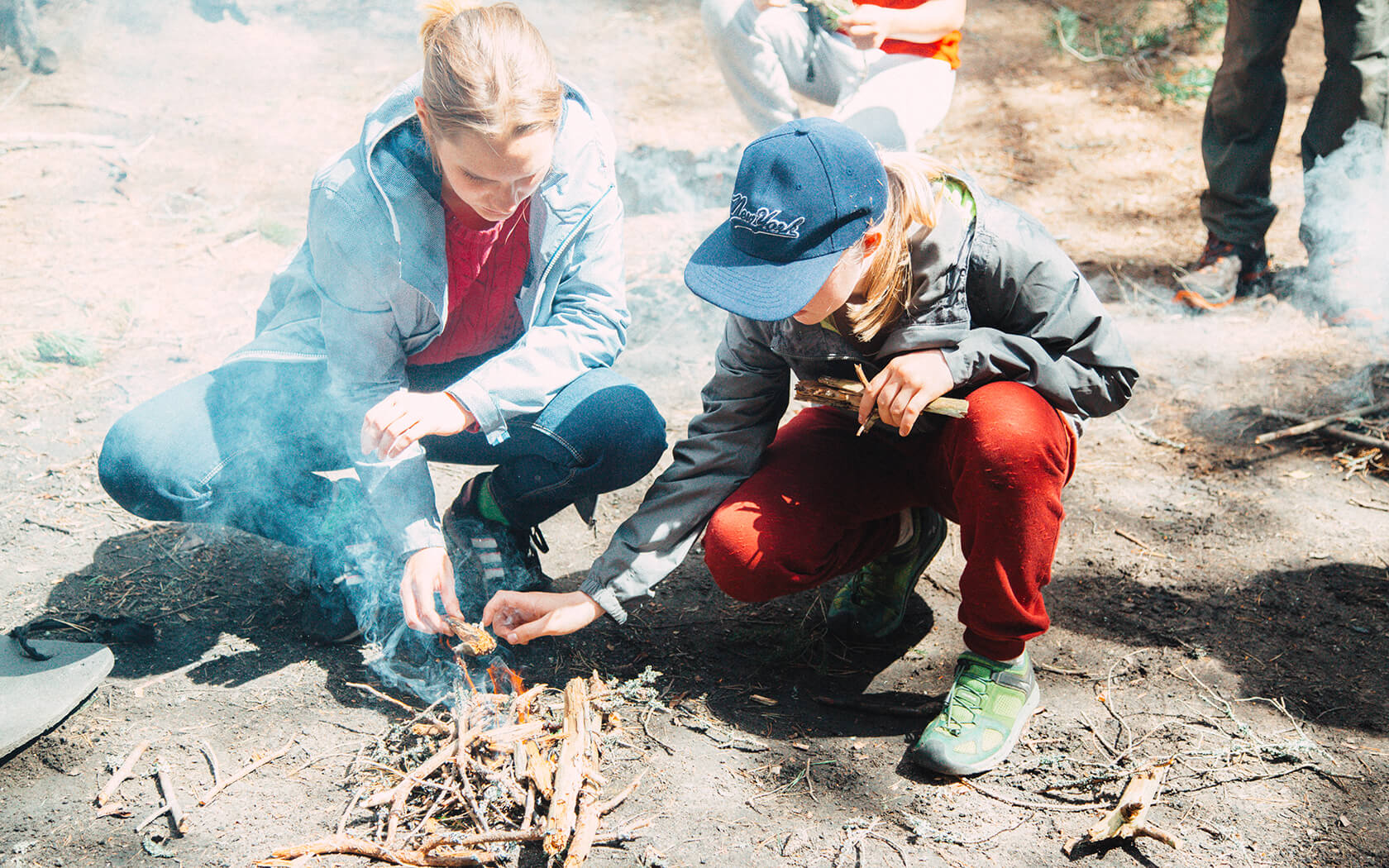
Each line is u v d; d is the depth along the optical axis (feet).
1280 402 11.89
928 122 12.66
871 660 8.27
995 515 6.56
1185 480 10.67
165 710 7.48
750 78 14.05
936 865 6.40
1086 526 9.97
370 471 7.09
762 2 13.34
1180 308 13.93
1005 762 7.20
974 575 6.81
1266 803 6.84
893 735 7.49
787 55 13.96
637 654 8.27
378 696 7.66
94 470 10.28
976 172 17.80
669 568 7.30
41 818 6.55
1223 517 10.04
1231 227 13.91
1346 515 10.02
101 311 12.98
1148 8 24.12
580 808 6.40
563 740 6.78
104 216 15.46
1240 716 7.64
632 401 7.91
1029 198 16.99
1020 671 7.34
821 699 7.79
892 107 12.44
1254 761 7.19
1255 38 12.91
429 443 8.23
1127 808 6.51
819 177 5.98
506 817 6.51
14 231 14.83
